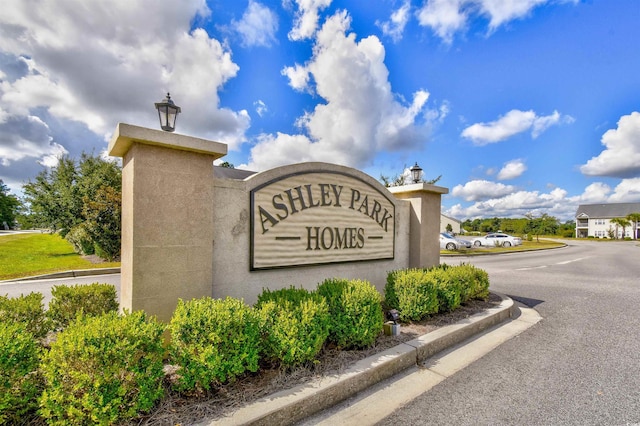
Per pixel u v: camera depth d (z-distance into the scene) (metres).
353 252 5.75
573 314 5.85
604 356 3.94
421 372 3.47
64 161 16.41
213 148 3.69
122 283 3.80
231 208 4.17
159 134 3.31
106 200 14.58
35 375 2.36
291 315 3.11
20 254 16.23
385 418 2.63
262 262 4.45
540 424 2.56
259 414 2.36
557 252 23.47
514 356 3.92
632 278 10.24
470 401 2.89
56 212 16.14
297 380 2.87
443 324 4.60
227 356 2.70
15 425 2.16
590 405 2.84
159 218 3.43
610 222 60.91
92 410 2.11
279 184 4.70
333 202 5.43
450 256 19.25
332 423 2.55
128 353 2.28
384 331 4.16
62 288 4.04
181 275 3.57
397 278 4.95
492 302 6.04
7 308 3.30
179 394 2.61
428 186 6.94
